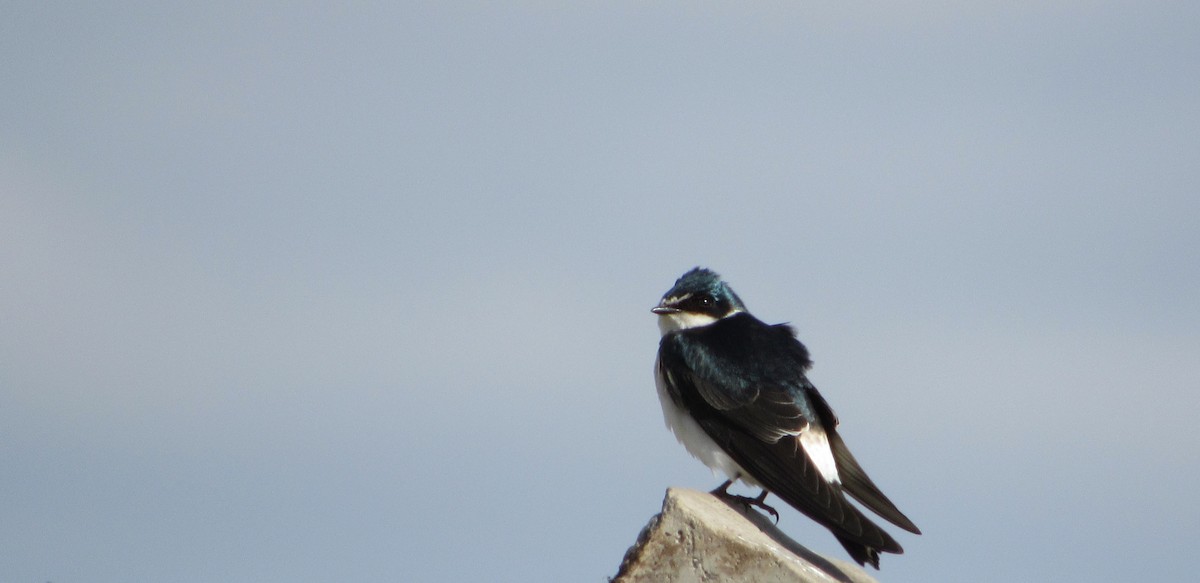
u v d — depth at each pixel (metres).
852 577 10.56
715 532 9.12
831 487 11.63
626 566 9.31
